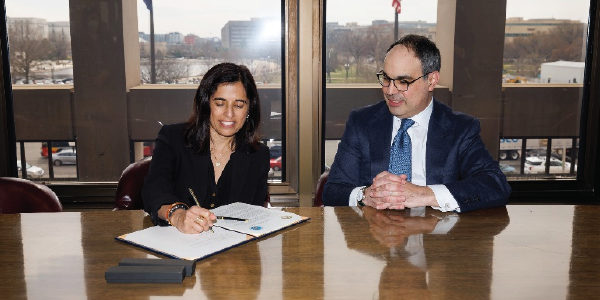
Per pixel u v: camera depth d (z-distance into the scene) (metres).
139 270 1.22
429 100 2.10
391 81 1.99
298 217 1.69
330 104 3.04
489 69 3.17
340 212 1.78
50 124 3.10
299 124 2.97
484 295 1.16
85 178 3.18
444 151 2.08
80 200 3.04
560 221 1.68
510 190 1.91
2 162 2.95
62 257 1.37
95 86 3.11
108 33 3.05
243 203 1.85
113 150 3.20
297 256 1.38
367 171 2.15
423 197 1.78
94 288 1.19
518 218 1.72
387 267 1.31
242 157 2.00
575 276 1.26
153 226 1.61
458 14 3.08
